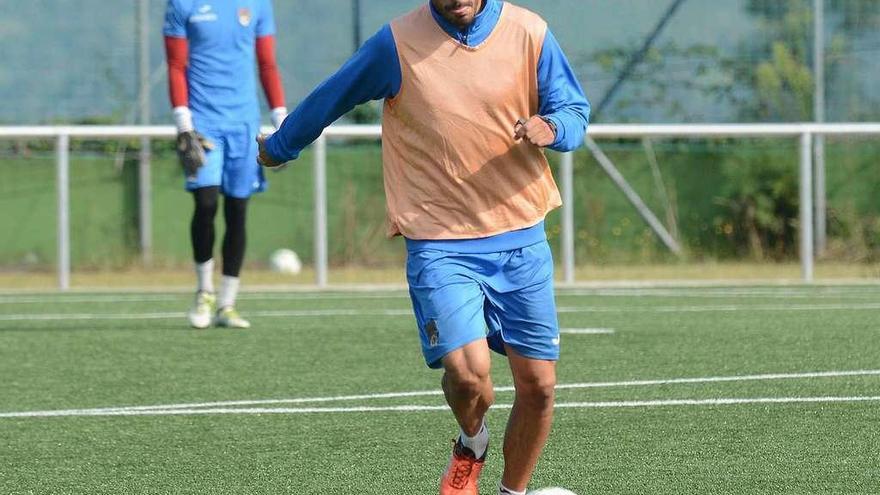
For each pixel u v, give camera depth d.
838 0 51.72
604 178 49.81
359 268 48.53
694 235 50.25
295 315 31.16
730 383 20.09
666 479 13.90
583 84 51.44
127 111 49.69
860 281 41.84
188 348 24.88
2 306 34.72
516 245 12.09
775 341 25.28
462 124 12.01
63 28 49.72
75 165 48.41
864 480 13.74
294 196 48.56
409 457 15.22
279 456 15.34
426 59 12.10
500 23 12.16
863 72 51.78
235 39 26.89
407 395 19.44
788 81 51.41
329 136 40.12
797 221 50.22
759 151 50.59
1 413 18.36
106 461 15.20
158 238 48.53
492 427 16.95
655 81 51.31
